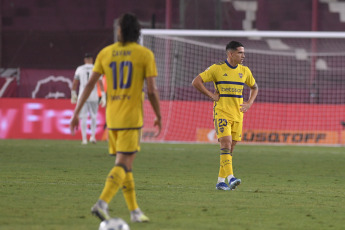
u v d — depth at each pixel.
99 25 110.88
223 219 21.72
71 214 22.11
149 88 20.06
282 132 69.56
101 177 34.66
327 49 96.56
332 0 109.12
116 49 20.33
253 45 101.75
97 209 19.23
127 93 20.05
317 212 23.69
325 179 36.44
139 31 20.58
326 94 88.06
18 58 102.00
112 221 17.86
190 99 81.12
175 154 52.88
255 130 69.75
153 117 70.56
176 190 29.69
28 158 46.34
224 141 30.22
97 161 44.88
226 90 30.34
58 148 56.38
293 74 94.56
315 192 30.02
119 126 20.03
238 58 30.36
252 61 92.25
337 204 25.97
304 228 20.33
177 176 36.47
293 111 69.62
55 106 69.94
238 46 30.31
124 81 20.06
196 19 107.94
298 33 66.94
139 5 110.50
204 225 20.47
